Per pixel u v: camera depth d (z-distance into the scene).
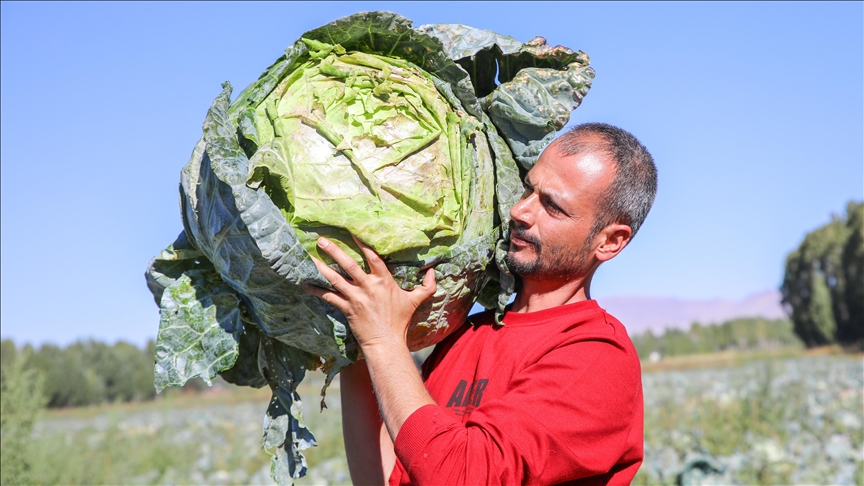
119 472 8.88
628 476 2.42
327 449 10.69
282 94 2.41
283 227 2.16
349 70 2.46
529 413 2.21
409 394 2.23
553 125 2.66
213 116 2.25
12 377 6.84
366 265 2.30
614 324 2.53
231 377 2.68
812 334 44.84
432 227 2.33
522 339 2.50
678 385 17.84
